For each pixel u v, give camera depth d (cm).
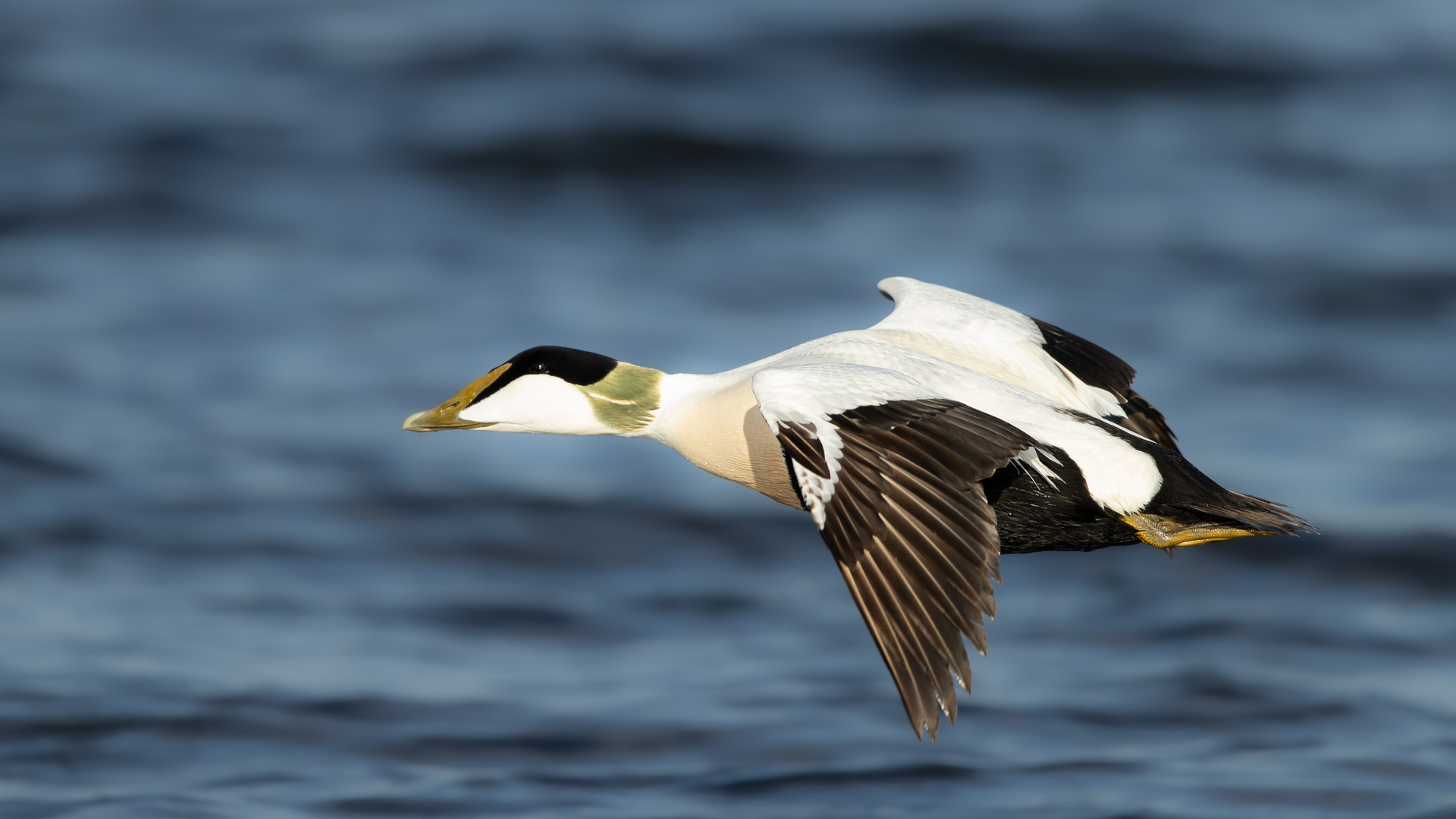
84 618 1017
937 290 742
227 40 2541
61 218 1930
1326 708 897
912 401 550
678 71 2344
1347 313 1683
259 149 2136
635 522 1230
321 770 811
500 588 1095
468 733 859
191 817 753
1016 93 2308
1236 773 807
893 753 836
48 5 2738
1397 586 1101
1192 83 2341
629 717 878
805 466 535
